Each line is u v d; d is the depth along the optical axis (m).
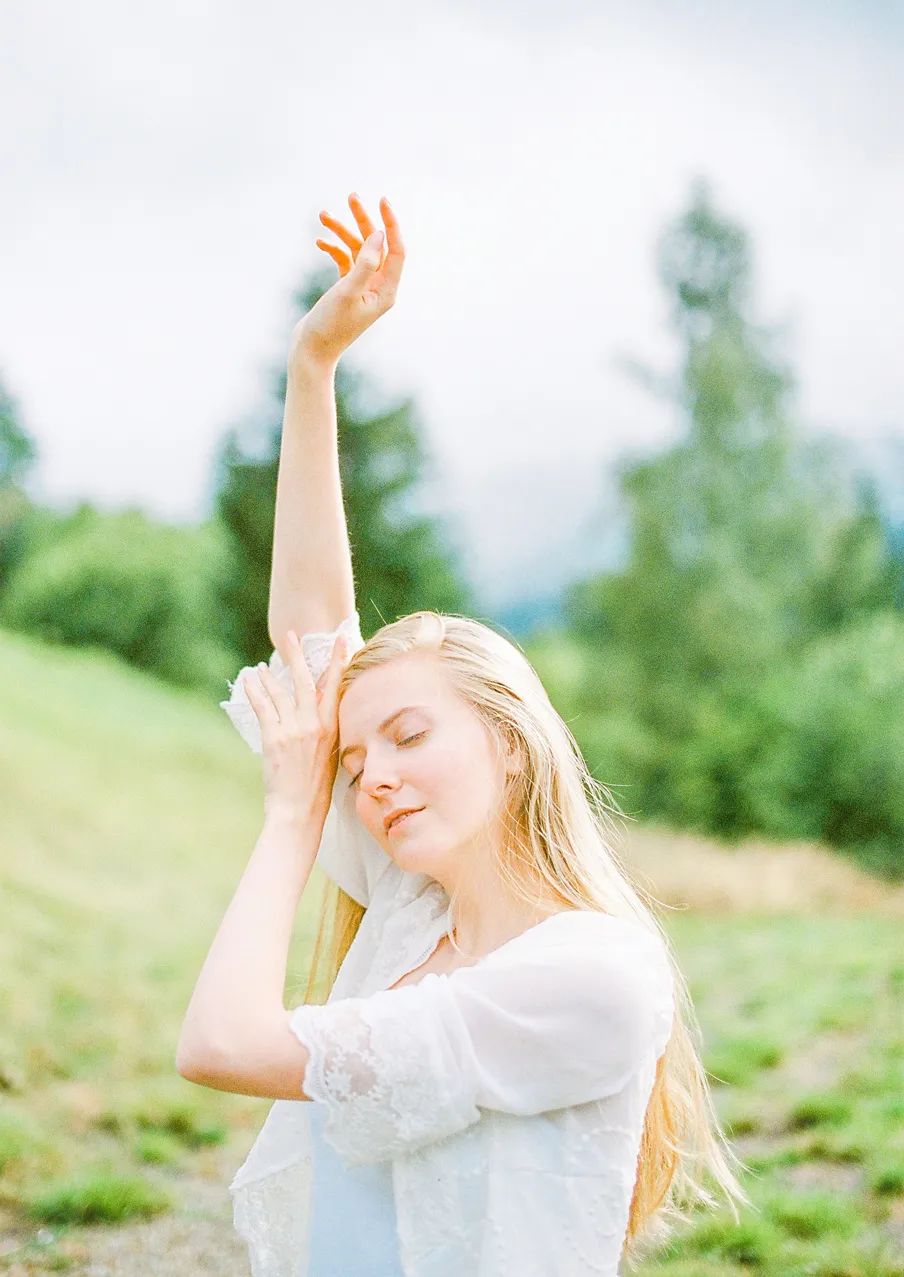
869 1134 4.52
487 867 1.42
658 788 12.29
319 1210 1.38
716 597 14.27
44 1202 4.05
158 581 15.72
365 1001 1.28
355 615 1.62
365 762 1.39
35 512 17.83
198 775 10.62
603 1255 1.26
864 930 8.10
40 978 6.11
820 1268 3.51
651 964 1.35
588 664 14.26
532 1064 1.26
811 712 10.89
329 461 1.60
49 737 10.35
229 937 1.32
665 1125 1.50
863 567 14.92
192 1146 4.73
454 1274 1.26
